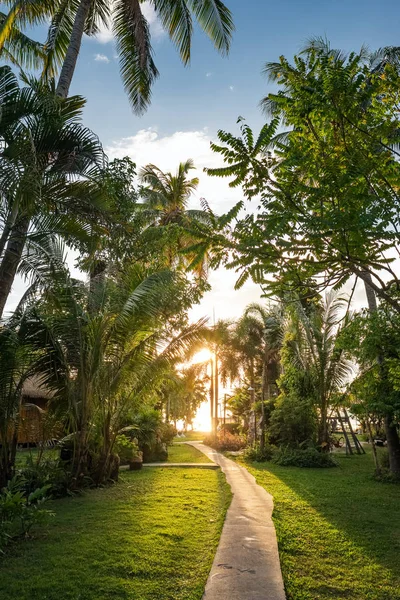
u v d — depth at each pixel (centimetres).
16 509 608
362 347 977
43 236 788
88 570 497
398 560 544
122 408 1127
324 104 402
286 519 746
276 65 1362
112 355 1060
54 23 1274
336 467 1609
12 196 666
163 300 1051
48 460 1030
